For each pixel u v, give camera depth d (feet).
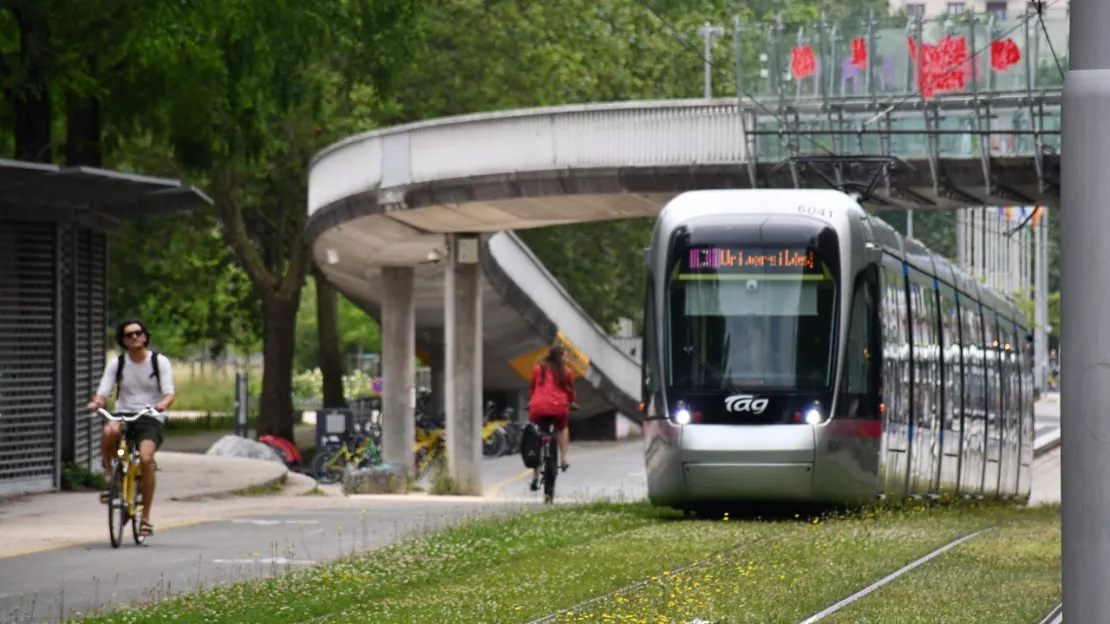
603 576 104.78
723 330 159.84
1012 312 275.80
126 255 449.89
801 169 236.22
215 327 516.32
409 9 229.66
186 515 160.97
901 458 177.27
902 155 243.60
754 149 242.17
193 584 103.40
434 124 260.21
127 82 212.23
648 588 98.27
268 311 417.69
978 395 230.68
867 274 164.76
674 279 161.99
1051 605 93.50
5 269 182.91
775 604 90.74
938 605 92.17
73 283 196.44
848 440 158.40
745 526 146.41
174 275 470.80
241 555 121.90
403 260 316.81
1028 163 237.25
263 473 218.18
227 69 212.64
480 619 85.15
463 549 121.60
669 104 244.63
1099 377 45.75
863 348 162.61
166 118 225.56
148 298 484.33
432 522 149.59
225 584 100.42
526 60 402.52
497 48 401.08
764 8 508.12
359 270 349.00
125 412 129.49
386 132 269.23
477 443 286.87
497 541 129.18
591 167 246.88
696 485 156.87
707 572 107.24
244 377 368.89
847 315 160.35
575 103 425.69
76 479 194.18
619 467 365.20
